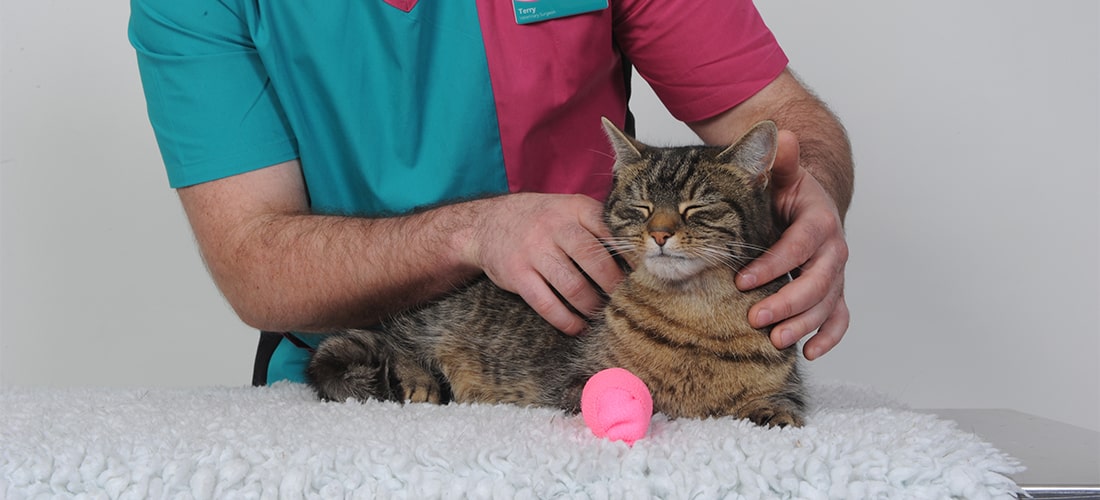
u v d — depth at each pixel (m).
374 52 2.61
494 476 1.44
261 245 2.43
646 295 2.12
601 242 2.19
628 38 2.88
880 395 2.63
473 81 2.64
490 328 2.49
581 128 2.81
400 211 2.60
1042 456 1.81
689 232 2.09
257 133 2.59
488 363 2.50
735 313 2.06
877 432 1.70
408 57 2.62
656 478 1.42
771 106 2.87
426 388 2.44
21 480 1.46
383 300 2.43
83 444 1.60
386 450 1.52
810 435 1.63
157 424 1.82
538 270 2.15
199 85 2.55
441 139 2.64
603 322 2.18
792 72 3.04
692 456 1.50
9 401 2.18
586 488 1.42
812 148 2.63
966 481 1.42
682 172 2.22
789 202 2.26
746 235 2.19
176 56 2.55
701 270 2.07
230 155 2.55
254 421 1.83
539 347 2.40
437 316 2.55
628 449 1.56
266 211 2.56
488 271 2.23
